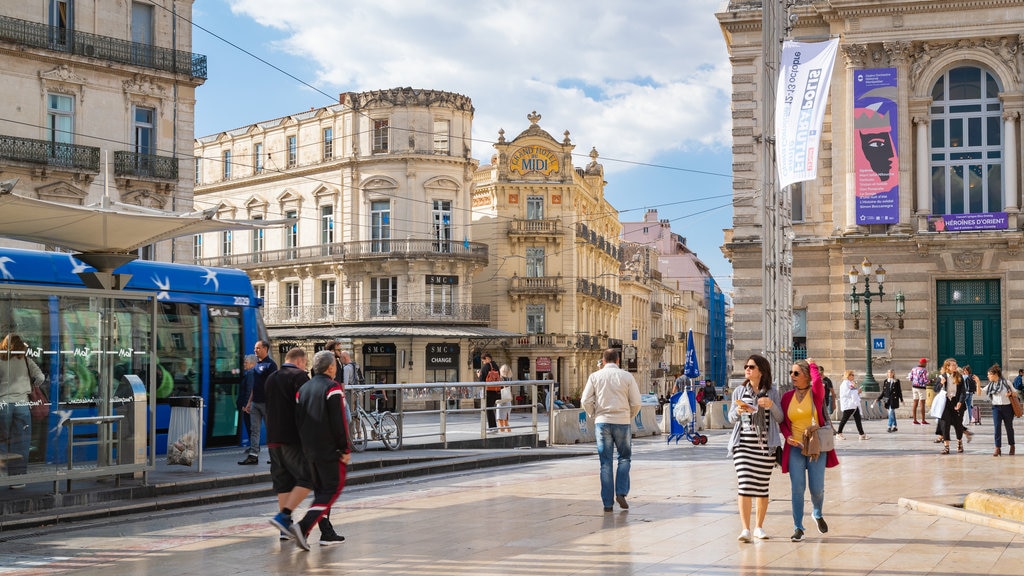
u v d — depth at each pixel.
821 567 9.44
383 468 18.78
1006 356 38.12
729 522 12.27
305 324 61.44
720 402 34.25
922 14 38.75
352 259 58.81
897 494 14.84
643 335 97.62
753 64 41.22
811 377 10.98
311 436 10.77
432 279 58.72
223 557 10.30
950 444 25.08
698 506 13.70
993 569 9.30
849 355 39.47
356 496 15.50
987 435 28.72
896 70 38.81
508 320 67.56
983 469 18.47
